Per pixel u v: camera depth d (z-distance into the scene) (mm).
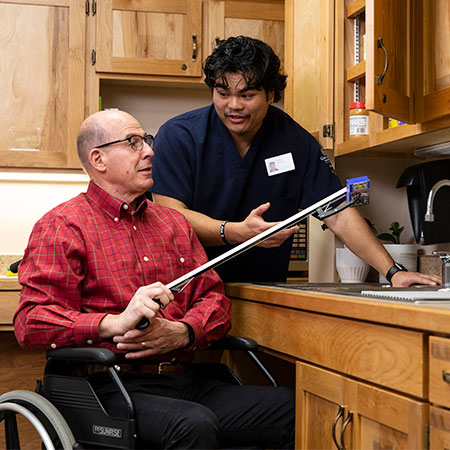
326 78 2482
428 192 2156
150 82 3045
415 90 1925
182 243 1825
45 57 2877
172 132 2137
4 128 2854
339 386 1401
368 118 2377
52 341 1535
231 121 1981
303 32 2627
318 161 2236
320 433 1493
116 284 1643
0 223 3160
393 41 1832
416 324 1125
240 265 2215
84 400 1495
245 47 1901
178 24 2965
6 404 1521
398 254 2367
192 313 1736
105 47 2910
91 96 2906
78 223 1630
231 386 1718
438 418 1090
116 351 1616
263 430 1627
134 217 1763
